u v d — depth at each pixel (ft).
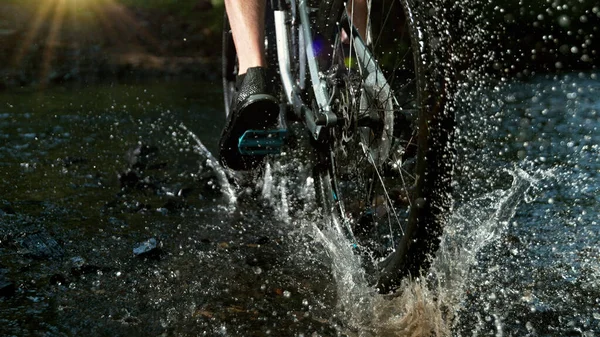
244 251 7.38
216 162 11.44
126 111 16.56
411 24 5.24
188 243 7.59
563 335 5.45
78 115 15.76
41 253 7.05
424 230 5.14
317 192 8.21
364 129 6.70
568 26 24.21
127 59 24.94
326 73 6.91
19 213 8.36
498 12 23.43
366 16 6.71
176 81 22.91
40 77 21.61
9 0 29.07
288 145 8.23
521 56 22.68
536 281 6.47
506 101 16.66
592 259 6.99
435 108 4.97
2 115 15.37
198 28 28.60
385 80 6.07
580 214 8.39
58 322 5.55
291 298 6.16
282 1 7.82
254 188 9.62
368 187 7.00
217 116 16.24
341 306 5.99
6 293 6.02
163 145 12.76
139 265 6.87
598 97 17.21
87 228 7.93
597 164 10.78
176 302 6.02
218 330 5.49
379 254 6.54
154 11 29.99
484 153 11.63
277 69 8.23
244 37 7.48
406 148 5.86
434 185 5.02
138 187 9.77
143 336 5.36
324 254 7.32
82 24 27.68
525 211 8.54
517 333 5.47
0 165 10.75
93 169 10.76
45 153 11.73
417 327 5.49
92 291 6.20
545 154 11.50
